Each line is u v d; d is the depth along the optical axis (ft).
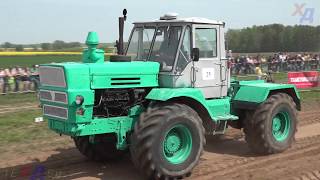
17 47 219.00
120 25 24.23
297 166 24.54
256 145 26.94
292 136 28.09
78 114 20.58
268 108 26.68
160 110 21.22
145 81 22.90
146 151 20.56
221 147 29.71
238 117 27.50
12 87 63.41
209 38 24.71
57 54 165.78
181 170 21.75
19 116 43.01
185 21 23.47
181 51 23.41
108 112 22.66
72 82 20.63
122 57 23.18
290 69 98.68
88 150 25.35
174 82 23.08
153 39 24.56
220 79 25.34
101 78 21.43
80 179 22.80
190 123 21.89
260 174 23.15
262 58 102.83
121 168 24.77
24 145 30.50
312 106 49.67
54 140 32.04
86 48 23.09
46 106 22.09
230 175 23.02
